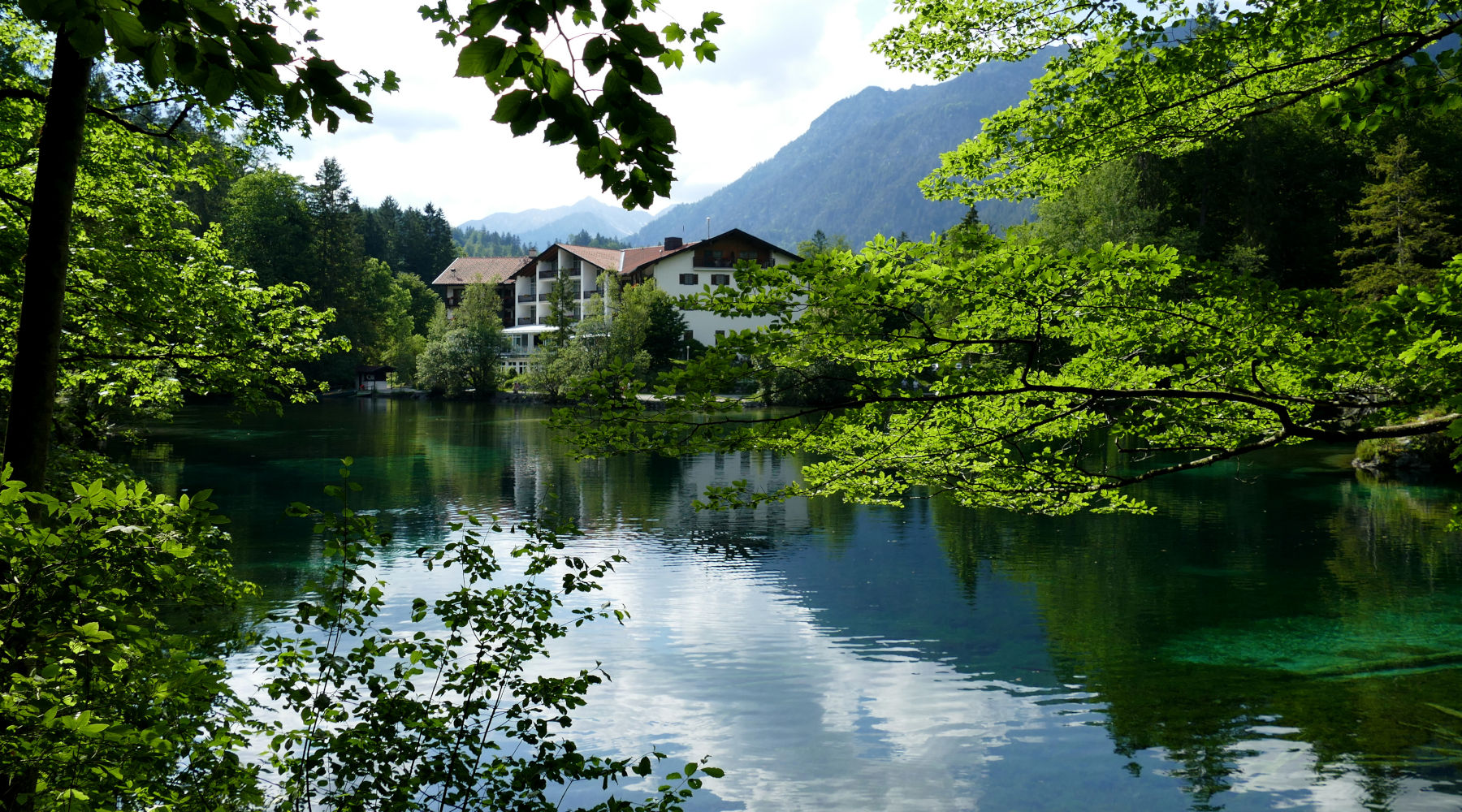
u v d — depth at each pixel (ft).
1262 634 36.68
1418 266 108.78
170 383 33.63
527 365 220.64
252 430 125.39
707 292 13.94
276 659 14.01
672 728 27.55
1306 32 16.84
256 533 54.85
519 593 15.21
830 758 25.39
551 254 268.21
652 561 50.24
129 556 11.08
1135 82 18.54
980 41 20.13
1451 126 140.56
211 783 13.10
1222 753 25.58
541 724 14.10
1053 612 40.19
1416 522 60.54
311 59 6.24
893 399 14.56
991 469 18.60
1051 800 23.03
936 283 13.34
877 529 59.93
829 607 40.88
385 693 13.94
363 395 221.05
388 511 64.39
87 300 28.22
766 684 31.27
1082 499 18.81
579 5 5.97
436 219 401.49
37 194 16.93
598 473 87.56
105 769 10.43
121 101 27.81
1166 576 46.88
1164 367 16.55
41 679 9.82
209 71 5.96
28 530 10.17
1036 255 13.30
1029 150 20.92
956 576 47.14
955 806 22.80
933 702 29.71
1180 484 78.23
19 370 16.65
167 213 32.22
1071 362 16.61
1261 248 131.54
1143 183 138.62
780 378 15.16
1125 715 28.35
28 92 18.67
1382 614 39.42
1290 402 14.65
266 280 188.14
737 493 18.92
